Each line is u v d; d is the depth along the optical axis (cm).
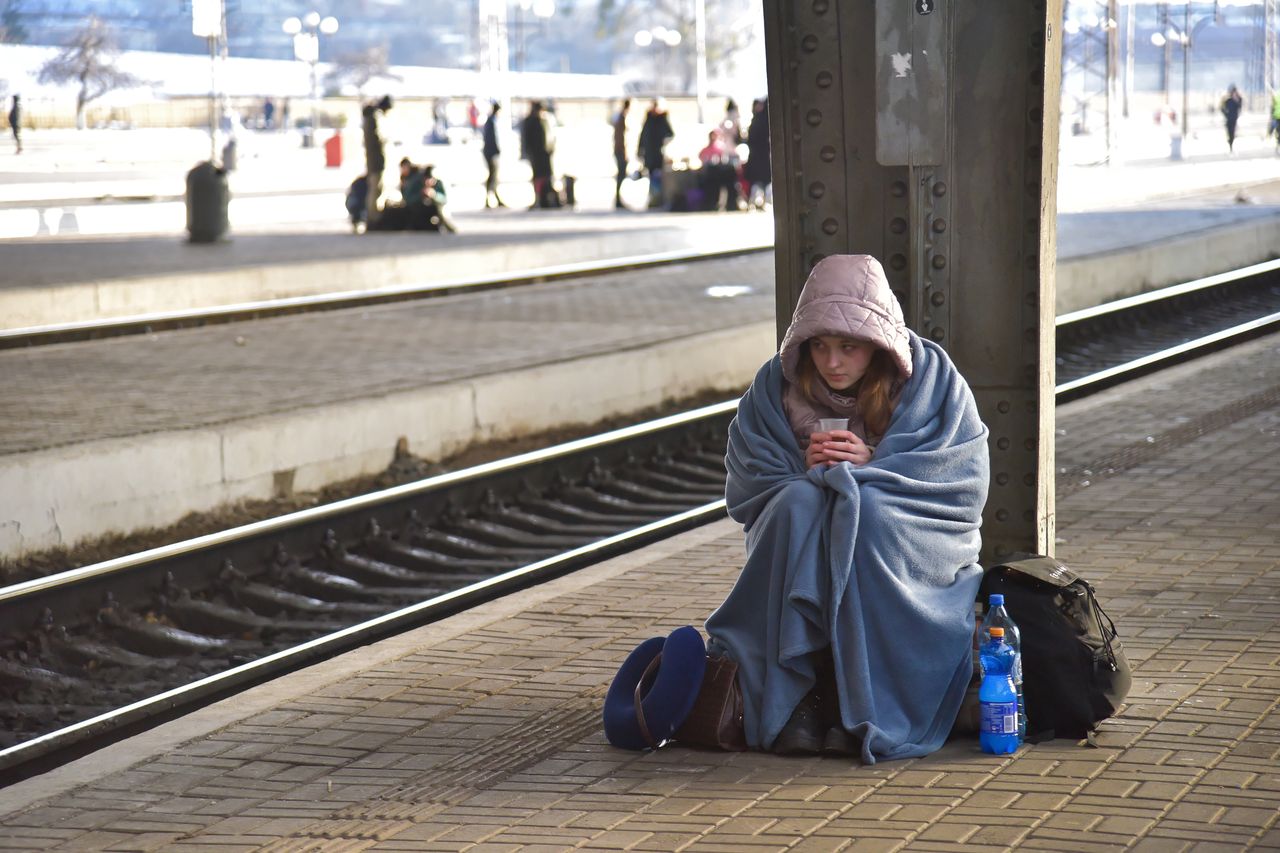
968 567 686
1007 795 598
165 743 710
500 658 821
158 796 645
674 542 1079
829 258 684
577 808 607
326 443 1457
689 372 1920
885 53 741
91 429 1408
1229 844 541
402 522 1350
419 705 748
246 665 1027
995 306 764
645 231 3306
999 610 650
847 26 762
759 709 666
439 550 1324
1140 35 13275
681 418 1688
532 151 4216
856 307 664
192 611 1137
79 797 646
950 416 673
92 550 1249
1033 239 751
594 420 1773
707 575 980
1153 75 14250
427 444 1570
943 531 666
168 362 1883
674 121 9112
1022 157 748
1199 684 722
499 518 1408
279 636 1120
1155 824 561
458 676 792
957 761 641
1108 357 2091
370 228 3438
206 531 1326
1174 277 2755
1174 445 1333
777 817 586
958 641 656
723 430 1739
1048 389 773
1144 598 875
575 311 2328
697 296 2494
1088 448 1334
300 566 1236
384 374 1739
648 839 571
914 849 547
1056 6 737
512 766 661
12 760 872
